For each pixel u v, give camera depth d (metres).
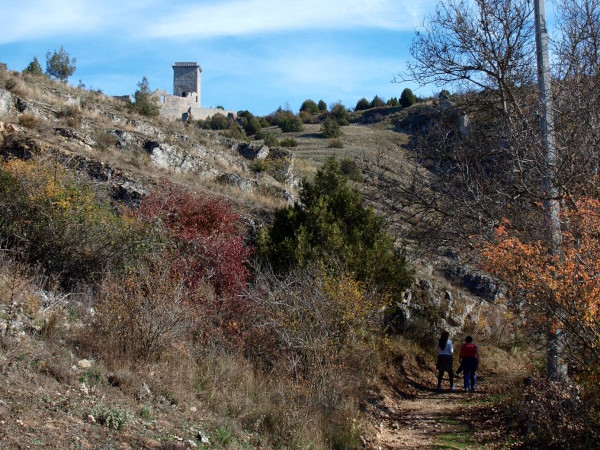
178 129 28.16
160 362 7.88
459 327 18.62
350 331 10.69
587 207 7.97
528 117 10.94
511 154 10.68
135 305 8.20
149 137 22.89
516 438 8.02
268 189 23.78
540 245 7.76
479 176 12.16
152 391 7.02
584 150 9.77
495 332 18.16
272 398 8.21
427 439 8.98
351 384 10.31
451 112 13.65
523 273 7.10
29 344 6.89
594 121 10.15
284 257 13.45
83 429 5.34
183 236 12.59
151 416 6.32
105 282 9.74
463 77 13.30
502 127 11.59
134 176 18.27
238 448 6.38
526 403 7.93
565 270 6.54
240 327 10.14
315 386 8.84
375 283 13.52
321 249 13.59
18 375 5.96
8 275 9.14
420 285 18.84
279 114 78.81
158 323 8.07
